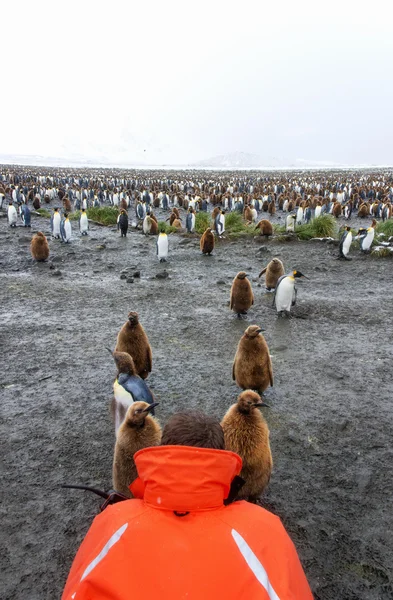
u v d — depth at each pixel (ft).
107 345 23.68
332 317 28.68
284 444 14.83
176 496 4.39
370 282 37.45
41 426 15.79
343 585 9.52
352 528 11.16
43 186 142.92
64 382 19.34
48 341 24.13
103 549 4.22
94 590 3.94
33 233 58.59
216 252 49.08
